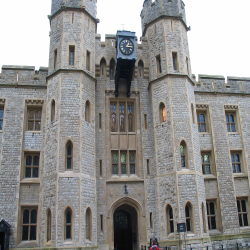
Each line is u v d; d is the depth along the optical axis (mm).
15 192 17047
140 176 18438
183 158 17453
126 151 19109
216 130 20922
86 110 17844
